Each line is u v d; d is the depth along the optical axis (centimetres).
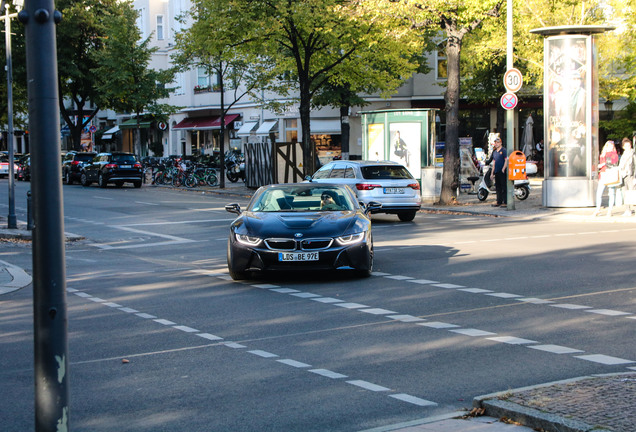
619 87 3703
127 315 1027
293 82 4300
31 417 603
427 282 1231
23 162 5712
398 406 612
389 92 4103
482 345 810
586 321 919
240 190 4009
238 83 4206
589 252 1525
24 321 999
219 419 589
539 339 832
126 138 8131
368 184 2239
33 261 440
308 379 696
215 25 3216
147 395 656
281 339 862
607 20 3550
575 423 515
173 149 6981
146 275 1406
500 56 3888
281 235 1245
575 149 2497
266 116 5659
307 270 1238
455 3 2688
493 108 5197
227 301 1112
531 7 3478
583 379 634
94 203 3212
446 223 2247
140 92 4975
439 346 810
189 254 1717
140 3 7300
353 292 1159
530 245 1659
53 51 442
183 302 1115
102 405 630
